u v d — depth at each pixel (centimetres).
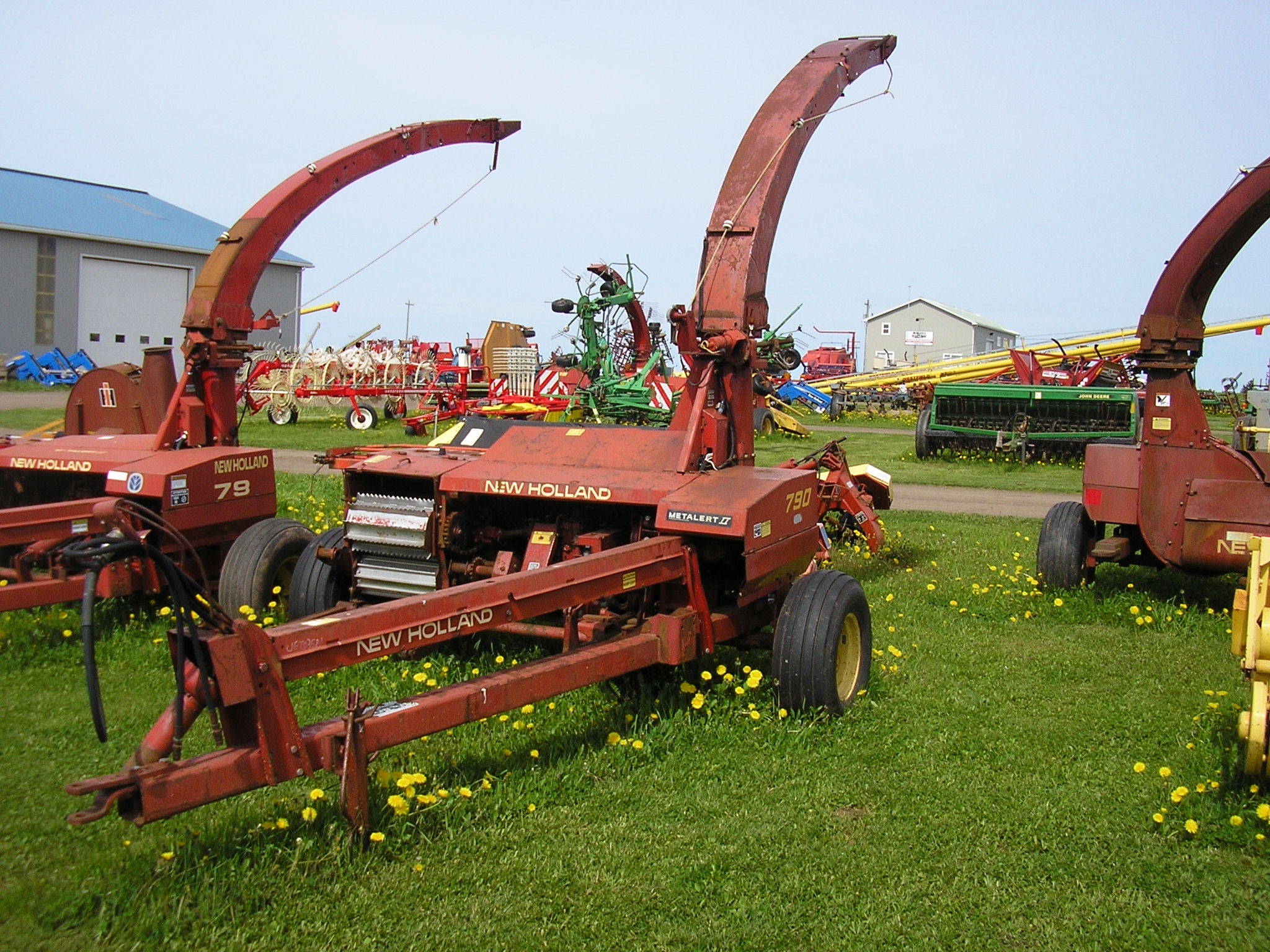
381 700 538
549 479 558
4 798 427
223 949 320
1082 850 402
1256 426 917
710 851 393
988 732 527
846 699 552
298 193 779
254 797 418
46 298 4325
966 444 2241
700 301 609
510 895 357
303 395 2494
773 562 532
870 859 390
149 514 337
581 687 451
